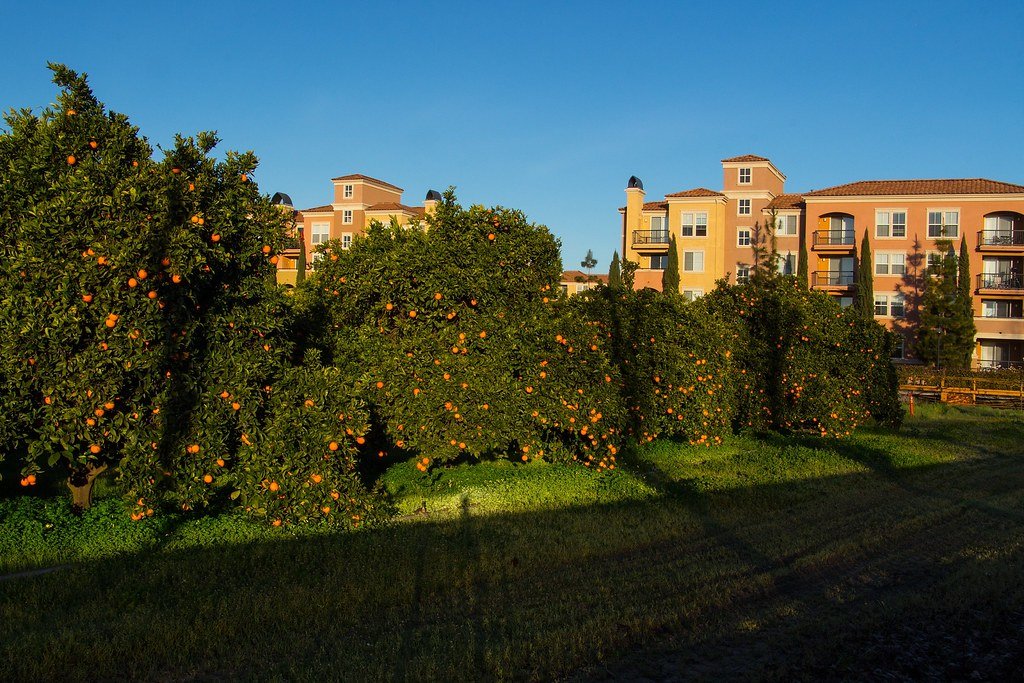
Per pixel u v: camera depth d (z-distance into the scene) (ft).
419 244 37.40
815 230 164.96
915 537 31.86
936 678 18.19
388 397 36.65
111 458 29.63
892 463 51.88
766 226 132.16
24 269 26.07
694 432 49.83
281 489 29.17
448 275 36.81
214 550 26.91
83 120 28.99
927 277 148.87
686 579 25.36
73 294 26.71
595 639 19.75
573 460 41.52
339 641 19.48
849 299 167.12
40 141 27.71
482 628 20.53
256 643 19.30
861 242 159.33
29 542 26.30
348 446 31.04
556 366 38.63
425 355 36.81
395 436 37.52
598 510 35.58
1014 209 151.53
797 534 31.96
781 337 63.21
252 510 29.66
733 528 33.12
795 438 63.98
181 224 28.37
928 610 22.65
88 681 17.28
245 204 31.22
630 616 21.50
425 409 36.29
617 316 47.83
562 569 26.53
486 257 37.45
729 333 56.90
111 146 28.63
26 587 22.61
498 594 23.50
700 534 31.96
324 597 22.39
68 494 33.55
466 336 37.14
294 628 20.39
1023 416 88.74
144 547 26.81
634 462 49.52
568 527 31.96
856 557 28.73
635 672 18.12
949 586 24.80
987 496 40.91
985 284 153.28
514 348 37.65
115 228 26.78
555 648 18.99
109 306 26.89
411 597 22.94
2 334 25.80
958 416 88.94
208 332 30.19
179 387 28.76
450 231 37.91
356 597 22.56
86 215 26.89
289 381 30.83
